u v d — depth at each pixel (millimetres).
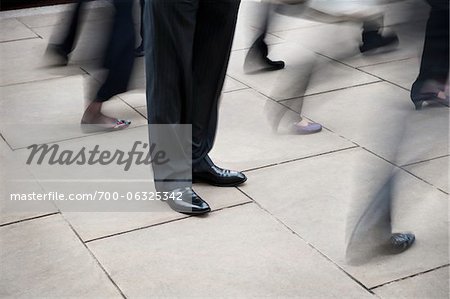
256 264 3295
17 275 3221
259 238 3500
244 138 4551
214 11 3635
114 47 4648
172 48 3559
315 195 3877
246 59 5633
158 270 3254
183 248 3422
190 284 3152
